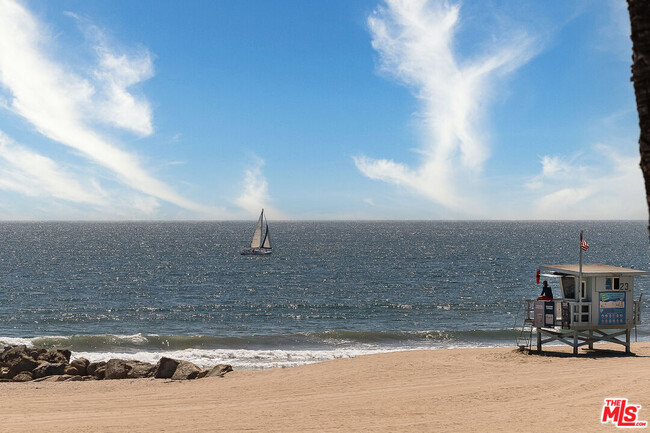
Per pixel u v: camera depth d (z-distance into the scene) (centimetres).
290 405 1817
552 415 1495
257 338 4088
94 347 3781
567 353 2683
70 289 8138
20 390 2288
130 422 1616
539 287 8406
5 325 5325
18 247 18462
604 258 14100
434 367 2470
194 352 3434
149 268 11519
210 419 1630
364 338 4088
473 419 1496
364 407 1727
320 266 12038
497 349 2988
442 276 9994
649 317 5112
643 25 527
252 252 15162
